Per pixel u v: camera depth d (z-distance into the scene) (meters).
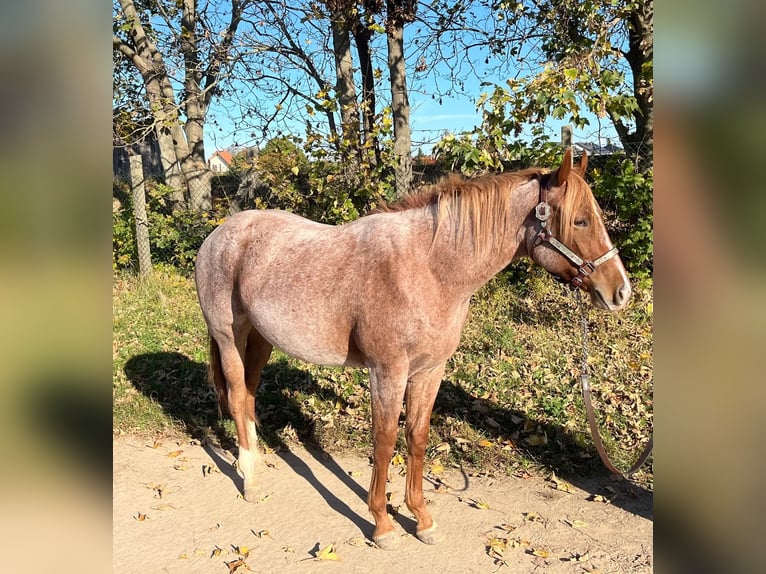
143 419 3.93
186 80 7.68
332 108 6.23
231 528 2.77
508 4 6.54
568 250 2.22
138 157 6.97
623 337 5.13
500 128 5.18
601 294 2.21
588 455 3.36
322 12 7.08
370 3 6.50
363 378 4.49
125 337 5.42
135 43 8.23
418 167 7.12
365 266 2.43
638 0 5.46
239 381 3.08
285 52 7.68
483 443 3.53
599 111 4.98
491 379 4.39
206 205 8.34
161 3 8.20
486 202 2.30
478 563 2.49
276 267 2.71
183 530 2.75
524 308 5.90
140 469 3.35
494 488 3.12
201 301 3.15
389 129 5.95
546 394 4.11
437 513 2.88
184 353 5.07
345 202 6.15
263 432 3.80
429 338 2.37
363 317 2.40
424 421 2.61
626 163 5.57
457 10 7.11
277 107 6.68
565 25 6.05
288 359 4.92
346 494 3.08
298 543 2.65
